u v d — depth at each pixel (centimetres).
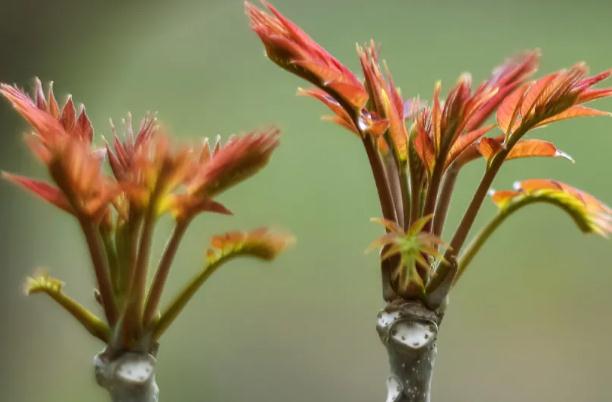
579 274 310
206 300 304
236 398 278
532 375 292
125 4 165
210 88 366
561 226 322
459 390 291
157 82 363
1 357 175
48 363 193
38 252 186
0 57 159
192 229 264
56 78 166
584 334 298
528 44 365
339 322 306
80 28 164
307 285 314
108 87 303
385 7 393
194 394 277
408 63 364
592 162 316
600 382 288
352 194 337
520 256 317
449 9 388
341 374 294
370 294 313
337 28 385
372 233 327
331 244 325
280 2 392
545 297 309
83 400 199
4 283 171
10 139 159
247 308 303
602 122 326
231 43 378
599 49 357
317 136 352
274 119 356
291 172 342
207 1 188
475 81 350
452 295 311
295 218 329
